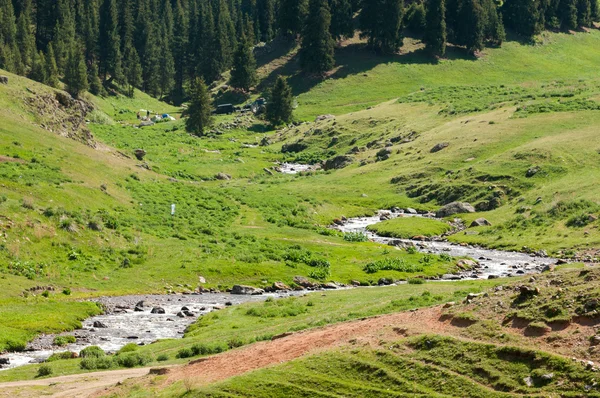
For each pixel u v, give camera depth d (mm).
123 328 44906
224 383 24531
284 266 64875
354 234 80812
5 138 82375
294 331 34281
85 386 28812
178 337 42469
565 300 24188
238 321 43625
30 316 44969
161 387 26594
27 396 27578
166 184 93875
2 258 54625
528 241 75875
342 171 122688
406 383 22594
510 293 26812
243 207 91000
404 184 107312
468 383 21719
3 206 61156
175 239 69875
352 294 51031
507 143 109750
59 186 71188
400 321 28281
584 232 73062
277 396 23406
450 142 118250
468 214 90625
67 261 58406
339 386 23312
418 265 66188
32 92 102375
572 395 19609
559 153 97625
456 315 26391
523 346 22562
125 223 69500
